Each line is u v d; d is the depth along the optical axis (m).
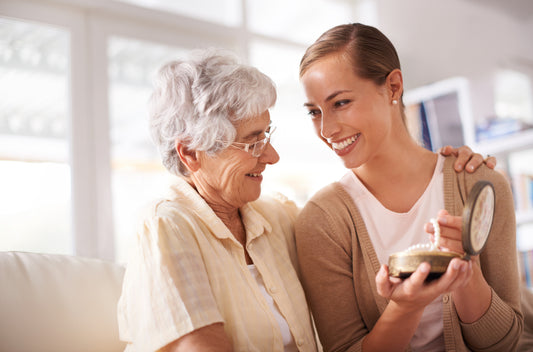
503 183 1.28
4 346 1.14
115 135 3.19
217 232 1.18
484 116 4.59
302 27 4.45
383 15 4.72
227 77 1.16
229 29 3.87
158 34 3.48
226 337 1.05
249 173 1.25
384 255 1.33
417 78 4.75
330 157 4.50
